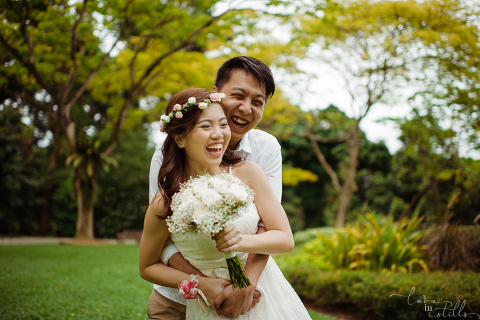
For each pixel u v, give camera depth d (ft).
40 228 72.33
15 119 61.41
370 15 32.04
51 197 73.46
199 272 5.83
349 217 71.77
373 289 15.05
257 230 5.90
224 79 6.75
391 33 32.53
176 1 33.27
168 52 37.50
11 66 34.09
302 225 76.38
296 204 75.72
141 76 40.42
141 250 5.97
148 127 78.18
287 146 71.61
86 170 48.73
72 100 38.65
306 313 6.46
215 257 5.72
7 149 60.59
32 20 30.50
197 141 5.49
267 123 52.85
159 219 5.66
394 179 67.82
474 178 27.32
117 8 30.55
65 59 36.27
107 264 28.50
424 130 34.55
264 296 5.93
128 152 71.20
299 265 20.52
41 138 73.31
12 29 29.63
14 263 27.53
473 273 15.75
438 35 28.76
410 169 56.13
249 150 7.33
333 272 18.11
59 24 30.60
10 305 15.06
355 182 75.41
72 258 31.81
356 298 15.26
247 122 6.83
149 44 38.68
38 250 37.78
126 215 73.05
